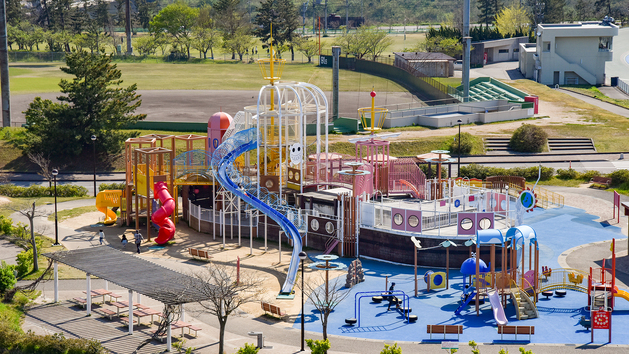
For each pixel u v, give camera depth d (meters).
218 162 59.97
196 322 41.00
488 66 157.38
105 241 59.00
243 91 136.62
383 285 48.19
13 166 91.62
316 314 42.81
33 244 49.06
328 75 153.12
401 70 143.50
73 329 38.56
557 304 44.19
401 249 52.84
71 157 93.94
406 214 52.53
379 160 64.62
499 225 53.69
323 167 64.50
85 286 46.41
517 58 166.12
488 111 112.38
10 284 43.22
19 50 194.12
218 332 39.41
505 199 55.84
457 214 51.59
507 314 42.31
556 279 48.91
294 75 154.75
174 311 37.69
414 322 41.28
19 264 48.06
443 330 37.47
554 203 70.25
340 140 94.62
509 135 98.00
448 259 48.25
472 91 128.00
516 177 72.31
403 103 118.81
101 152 94.81
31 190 77.00
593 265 51.84
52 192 77.31
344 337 38.91
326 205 57.41
